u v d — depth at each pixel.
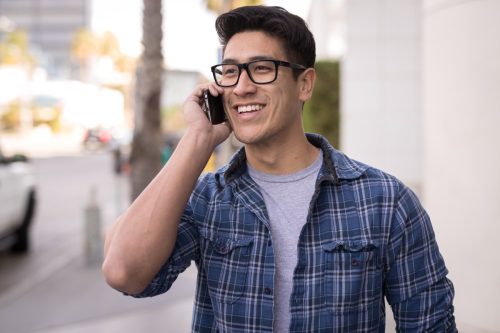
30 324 5.22
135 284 1.56
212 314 1.71
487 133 4.00
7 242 8.35
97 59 81.88
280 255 1.62
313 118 13.51
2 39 92.38
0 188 7.60
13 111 64.00
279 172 1.71
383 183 1.67
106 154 38.69
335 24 18.02
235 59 1.66
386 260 1.65
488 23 3.98
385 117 12.73
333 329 1.57
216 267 1.65
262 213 1.63
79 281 6.73
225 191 1.71
